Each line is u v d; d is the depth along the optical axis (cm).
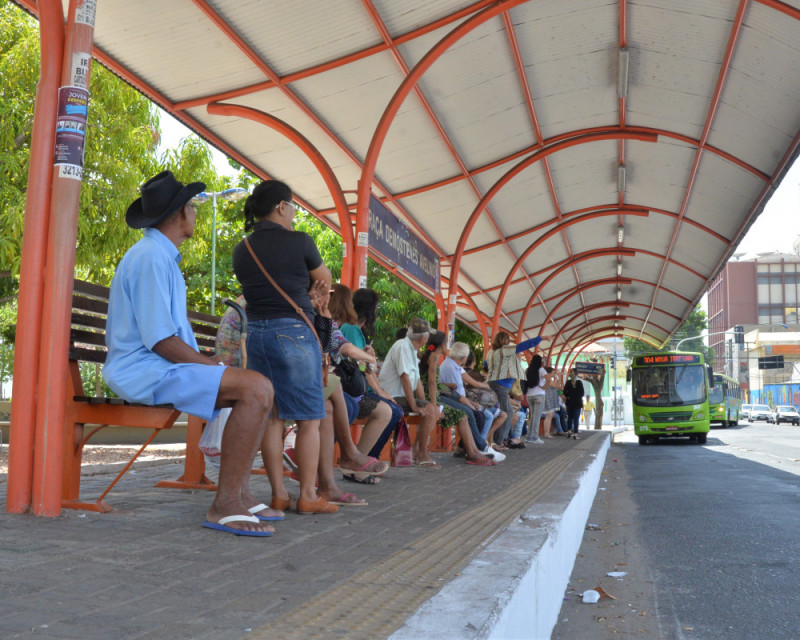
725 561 533
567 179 1833
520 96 1307
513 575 262
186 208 402
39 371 430
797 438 3070
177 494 554
